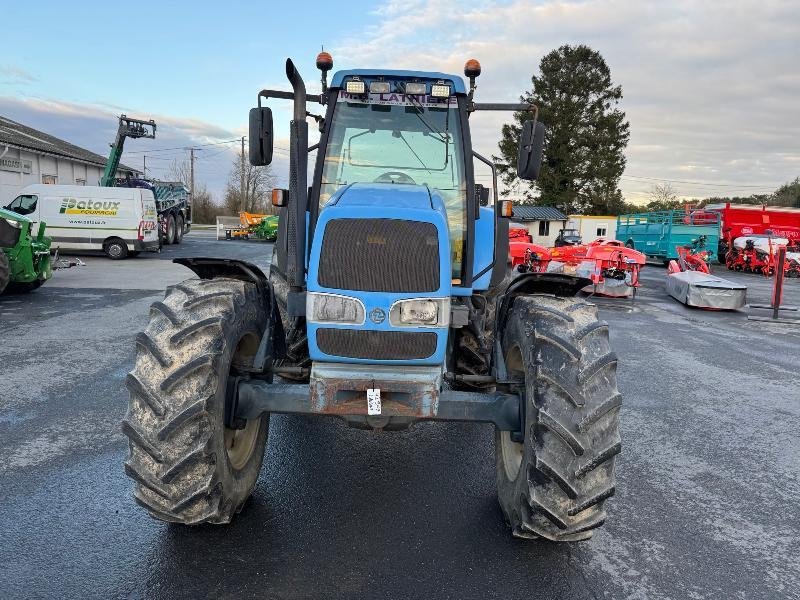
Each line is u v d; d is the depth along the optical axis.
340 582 2.82
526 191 49.84
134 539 3.11
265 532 3.23
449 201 3.98
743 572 3.06
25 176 25.45
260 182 67.06
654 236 27.83
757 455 4.67
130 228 20.03
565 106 47.94
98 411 5.03
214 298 3.01
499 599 2.74
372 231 2.90
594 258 14.61
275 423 4.94
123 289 12.66
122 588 2.71
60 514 3.34
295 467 4.11
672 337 9.70
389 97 4.02
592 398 2.79
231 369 3.12
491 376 3.40
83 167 31.27
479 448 4.54
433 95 3.96
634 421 5.42
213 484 2.84
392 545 3.15
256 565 2.92
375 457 4.32
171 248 26.17
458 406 3.03
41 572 2.81
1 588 2.68
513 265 18.64
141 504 2.85
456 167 4.02
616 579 2.95
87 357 6.78
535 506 2.80
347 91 3.94
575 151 48.19
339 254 2.89
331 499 3.66
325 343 2.91
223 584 2.77
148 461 2.78
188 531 3.21
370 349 2.90
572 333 2.92
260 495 3.67
